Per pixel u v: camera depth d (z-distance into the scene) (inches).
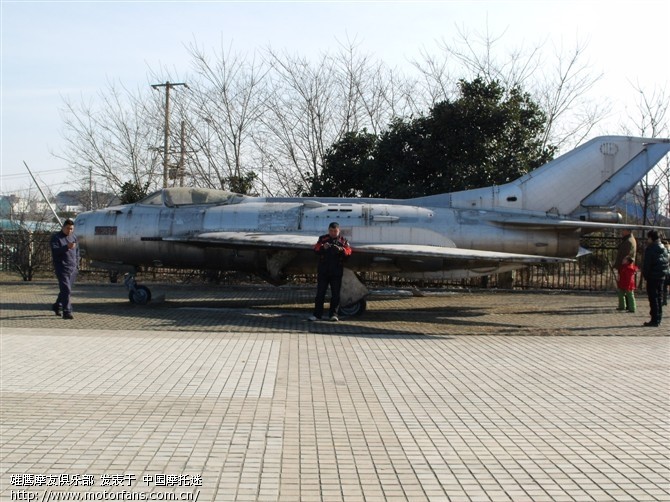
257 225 616.1
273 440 213.3
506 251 606.5
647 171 624.4
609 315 580.7
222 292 770.2
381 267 589.9
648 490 177.0
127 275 628.7
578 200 625.3
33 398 260.4
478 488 177.2
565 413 251.4
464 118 832.9
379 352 370.0
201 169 1138.7
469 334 448.1
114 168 1197.1
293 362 335.6
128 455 197.3
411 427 230.7
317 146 1128.2
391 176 860.6
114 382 286.8
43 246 985.5
